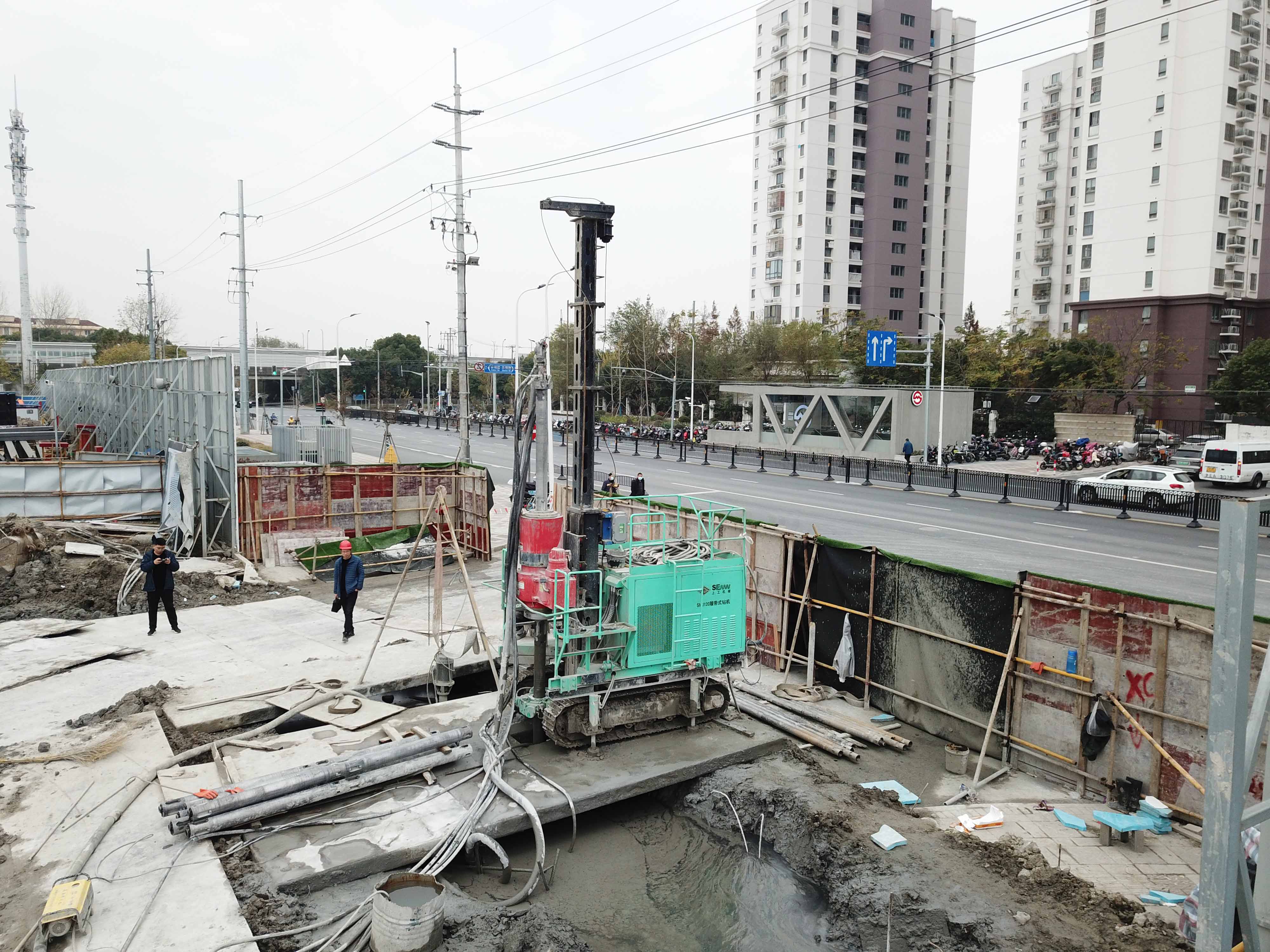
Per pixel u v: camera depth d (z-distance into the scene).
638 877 7.61
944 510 27.73
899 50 82.50
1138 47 67.06
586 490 9.41
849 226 84.81
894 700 10.46
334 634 13.41
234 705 10.02
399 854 7.09
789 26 82.88
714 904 7.21
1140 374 60.91
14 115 52.47
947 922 6.32
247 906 6.33
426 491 20.56
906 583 10.25
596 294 9.42
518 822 7.71
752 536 12.65
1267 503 3.42
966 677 9.56
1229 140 64.38
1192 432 61.59
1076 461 43.22
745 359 72.50
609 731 9.44
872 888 6.81
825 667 11.48
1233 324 66.12
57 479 19.53
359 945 6.02
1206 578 17.55
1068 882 6.70
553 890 7.36
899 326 86.38
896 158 83.88
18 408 51.53
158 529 19.88
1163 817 7.65
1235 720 3.46
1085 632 8.37
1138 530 24.05
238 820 7.30
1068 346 60.59
